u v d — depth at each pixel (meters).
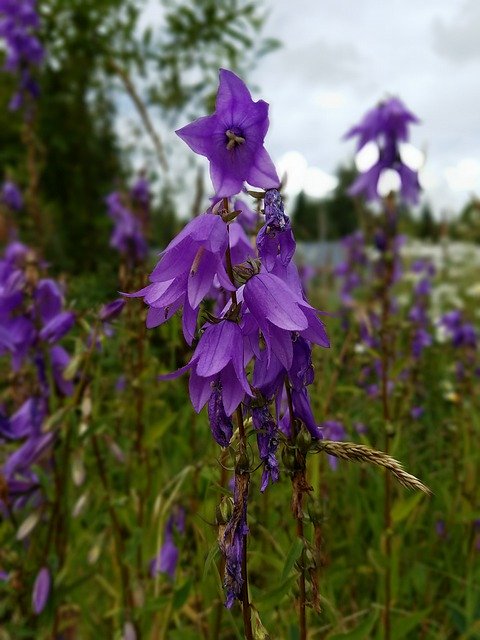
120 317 0.37
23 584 0.34
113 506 0.33
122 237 0.69
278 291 0.17
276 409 0.18
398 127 0.50
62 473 0.33
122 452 0.38
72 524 0.39
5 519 0.38
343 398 0.45
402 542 0.39
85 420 0.32
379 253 0.50
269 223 0.17
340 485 0.42
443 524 0.41
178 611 0.35
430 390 0.62
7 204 0.91
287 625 0.32
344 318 0.54
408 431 0.46
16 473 0.35
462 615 0.37
